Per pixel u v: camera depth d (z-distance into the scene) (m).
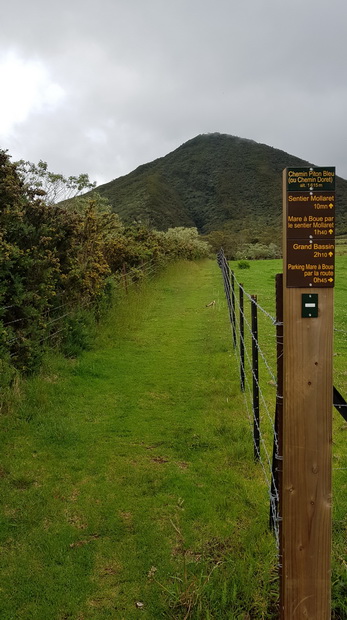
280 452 2.68
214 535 3.59
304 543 2.41
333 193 2.27
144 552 3.44
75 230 8.20
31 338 6.95
